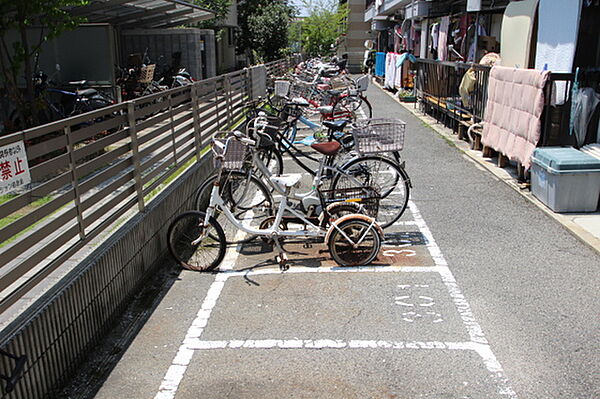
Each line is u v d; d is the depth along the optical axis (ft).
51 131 9.87
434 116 41.11
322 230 14.87
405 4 59.31
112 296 11.76
